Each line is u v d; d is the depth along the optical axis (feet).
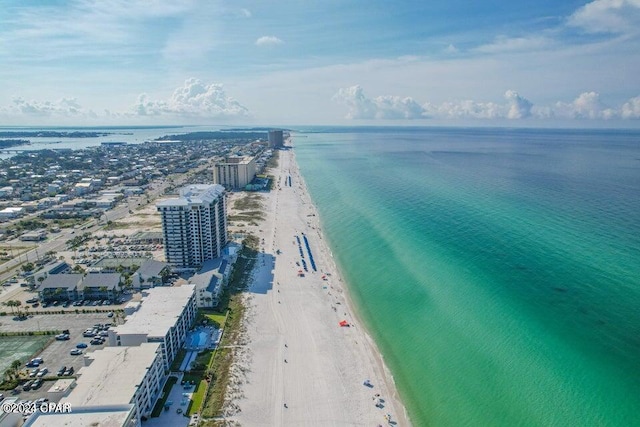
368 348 513.04
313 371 467.11
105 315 590.96
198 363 476.54
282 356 494.18
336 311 604.90
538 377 439.63
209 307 608.60
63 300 636.89
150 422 385.09
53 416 328.49
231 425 384.68
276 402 417.08
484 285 645.10
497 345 497.87
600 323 525.75
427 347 508.12
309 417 398.21
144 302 545.85
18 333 536.83
